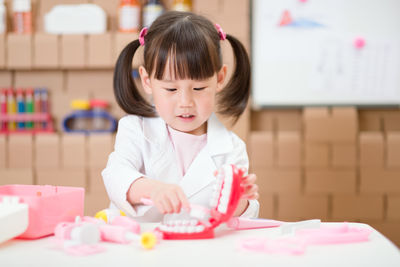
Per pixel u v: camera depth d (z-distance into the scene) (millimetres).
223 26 1993
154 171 1025
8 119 2027
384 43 2090
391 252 618
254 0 2078
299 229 725
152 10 1940
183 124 924
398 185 2014
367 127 2133
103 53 1976
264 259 580
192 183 992
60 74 2113
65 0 2092
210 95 918
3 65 1985
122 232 656
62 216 733
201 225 712
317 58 2094
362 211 2021
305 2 2082
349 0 2080
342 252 616
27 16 2018
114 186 868
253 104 2094
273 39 2090
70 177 1975
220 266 549
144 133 1037
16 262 567
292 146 2004
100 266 549
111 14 2090
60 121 2115
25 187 837
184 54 881
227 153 1039
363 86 2104
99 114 2029
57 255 600
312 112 2021
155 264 557
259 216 2016
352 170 2014
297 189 2014
